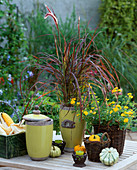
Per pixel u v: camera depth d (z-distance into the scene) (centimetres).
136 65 438
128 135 358
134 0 567
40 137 168
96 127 189
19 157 180
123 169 165
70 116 193
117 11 564
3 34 391
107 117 184
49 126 171
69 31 469
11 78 370
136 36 536
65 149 197
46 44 483
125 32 553
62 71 206
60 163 170
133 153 195
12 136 177
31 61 385
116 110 179
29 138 170
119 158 184
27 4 512
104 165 168
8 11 395
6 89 352
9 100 344
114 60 415
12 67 382
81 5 588
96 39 443
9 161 171
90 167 163
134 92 412
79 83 195
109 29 545
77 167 162
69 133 193
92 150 172
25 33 490
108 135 177
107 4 575
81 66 193
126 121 176
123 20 565
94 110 189
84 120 194
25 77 378
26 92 351
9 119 198
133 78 418
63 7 564
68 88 196
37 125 167
